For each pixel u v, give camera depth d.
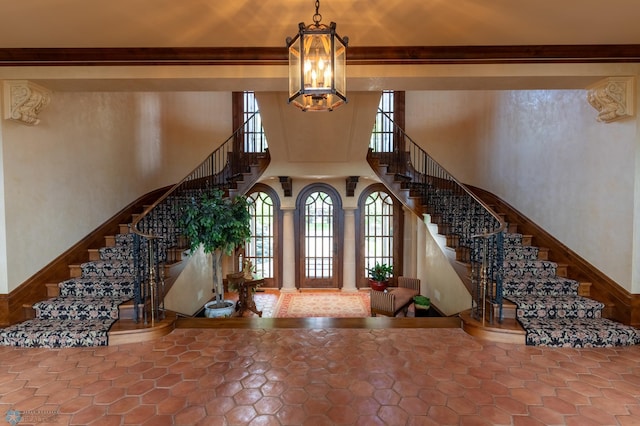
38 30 2.84
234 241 5.25
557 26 2.82
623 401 2.40
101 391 2.51
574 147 4.23
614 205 3.67
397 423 2.17
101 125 5.09
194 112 7.55
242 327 3.72
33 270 3.86
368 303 7.71
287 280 8.65
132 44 3.13
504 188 5.82
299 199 8.70
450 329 3.67
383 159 7.68
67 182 4.39
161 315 3.80
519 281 4.08
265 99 5.03
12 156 3.58
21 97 3.37
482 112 6.49
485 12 2.61
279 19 2.70
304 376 2.72
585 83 3.48
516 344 3.30
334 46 1.89
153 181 6.60
